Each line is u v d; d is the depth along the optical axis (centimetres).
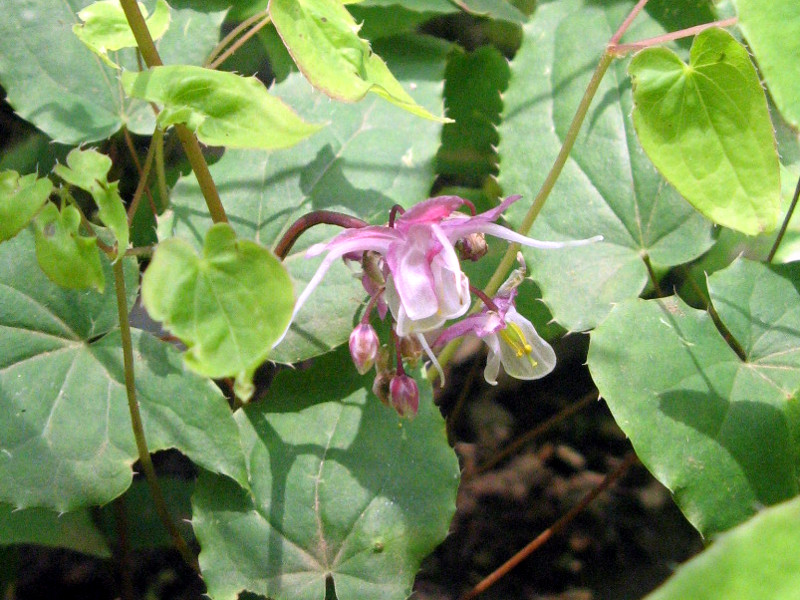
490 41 33
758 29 20
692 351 22
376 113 25
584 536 29
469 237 22
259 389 30
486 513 29
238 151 25
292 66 28
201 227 24
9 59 25
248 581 22
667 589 17
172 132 28
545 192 23
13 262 23
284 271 18
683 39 25
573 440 30
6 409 22
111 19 22
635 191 25
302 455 23
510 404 31
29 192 20
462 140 30
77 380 22
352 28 22
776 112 26
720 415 22
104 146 28
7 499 22
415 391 21
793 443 22
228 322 18
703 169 22
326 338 23
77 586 28
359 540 22
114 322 23
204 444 22
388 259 21
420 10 27
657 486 29
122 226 20
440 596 28
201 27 26
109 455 22
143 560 28
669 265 24
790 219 25
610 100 25
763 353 23
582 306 24
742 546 17
